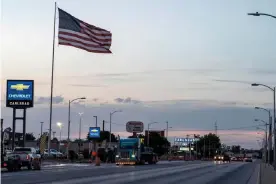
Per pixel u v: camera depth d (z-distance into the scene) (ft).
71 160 276.41
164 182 104.73
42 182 94.94
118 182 100.32
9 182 93.76
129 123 360.69
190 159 493.77
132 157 234.99
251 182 114.11
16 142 349.82
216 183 107.86
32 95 220.64
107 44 133.80
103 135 497.46
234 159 475.31
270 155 300.20
